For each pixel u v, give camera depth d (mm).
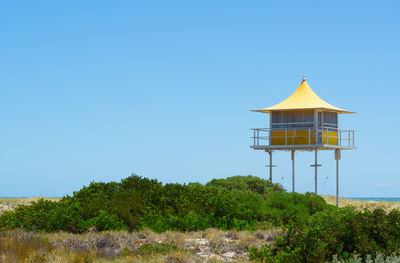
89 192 26250
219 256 16969
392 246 13086
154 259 15336
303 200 28516
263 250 14633
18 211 23719
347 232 13500
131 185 27469
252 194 28469
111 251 16766
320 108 43875
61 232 21219
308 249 13477
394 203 43781
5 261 14570
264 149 46875
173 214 24562
